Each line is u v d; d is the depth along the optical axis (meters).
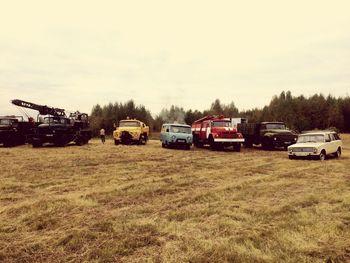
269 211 5.74
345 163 13.06
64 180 8.73
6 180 8.63
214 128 19.17
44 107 22.53
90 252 3.95
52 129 19.83
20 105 21.84
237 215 5.48
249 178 9.31
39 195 6.99
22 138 22.44
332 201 6.50
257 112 95.75
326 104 73.56
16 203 6.30
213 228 4.87
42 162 12.52
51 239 4.38
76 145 22.48
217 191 7.49
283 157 15.53
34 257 3.84
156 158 14.60
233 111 108.62
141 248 4.12
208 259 3.76
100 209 5.92
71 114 24.02
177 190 7.64
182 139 19.75
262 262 3.67
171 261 3.71
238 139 18.73
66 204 6.15
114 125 23.84
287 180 9.03
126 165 12.01
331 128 51.09
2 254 3.90
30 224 5.02
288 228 4.80
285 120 69.69
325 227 4.80
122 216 5.47
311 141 15.11
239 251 3.96
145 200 6.64
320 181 8.89
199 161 13.62
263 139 20.25
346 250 4.00
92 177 9.27
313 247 4.07
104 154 16.00
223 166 12.03
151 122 94.44
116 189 7.59
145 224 5.00
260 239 4.36
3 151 16.91
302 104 75.81
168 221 5.20
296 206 6.18
